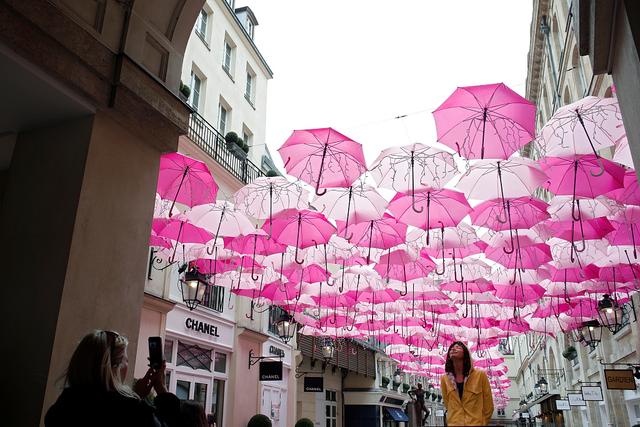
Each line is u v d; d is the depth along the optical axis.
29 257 4.21
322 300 10.09
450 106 5.11
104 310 4.31
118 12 4.81
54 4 4.06
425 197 6.23
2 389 3.82
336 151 5.57
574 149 5.26
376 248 7.79
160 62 5.35
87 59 4.35
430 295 9.73
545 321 11.23
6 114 4.51
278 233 7.01
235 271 8.98
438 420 37.62
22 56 3.80
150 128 5.04
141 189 4.94
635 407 13.15
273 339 14.47
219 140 12.59
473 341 13.31
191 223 6.85
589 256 7.57
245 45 15.90
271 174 14.38
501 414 54.31
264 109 16.88
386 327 12.23
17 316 4.03
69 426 2.38
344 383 25.30
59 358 3.83
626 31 3.49
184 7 5.59
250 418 12.49
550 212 6.52
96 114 4.52
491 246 7.57
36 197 4.43
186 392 10.02
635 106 3.57
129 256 4.67
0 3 3.62
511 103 4.86
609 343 14.23
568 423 23.00
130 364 4.47
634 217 6.18
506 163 5.68
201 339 10.61
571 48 14.50
